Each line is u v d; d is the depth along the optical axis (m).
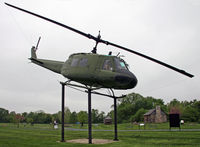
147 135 21.91
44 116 121.69
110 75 14.47
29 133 24.20
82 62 15.87
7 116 132.25
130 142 15.59
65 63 17.56
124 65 15.53
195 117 80.94
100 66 15.08
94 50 16.50
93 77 15.09
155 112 72.25
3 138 17.53
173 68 12.33
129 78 14.66
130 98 114.56
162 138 18.39
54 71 19.86
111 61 15.09
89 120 15.34
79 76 15.66
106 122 66.81
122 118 108.25
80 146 13.19
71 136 21.69
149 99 114.00
